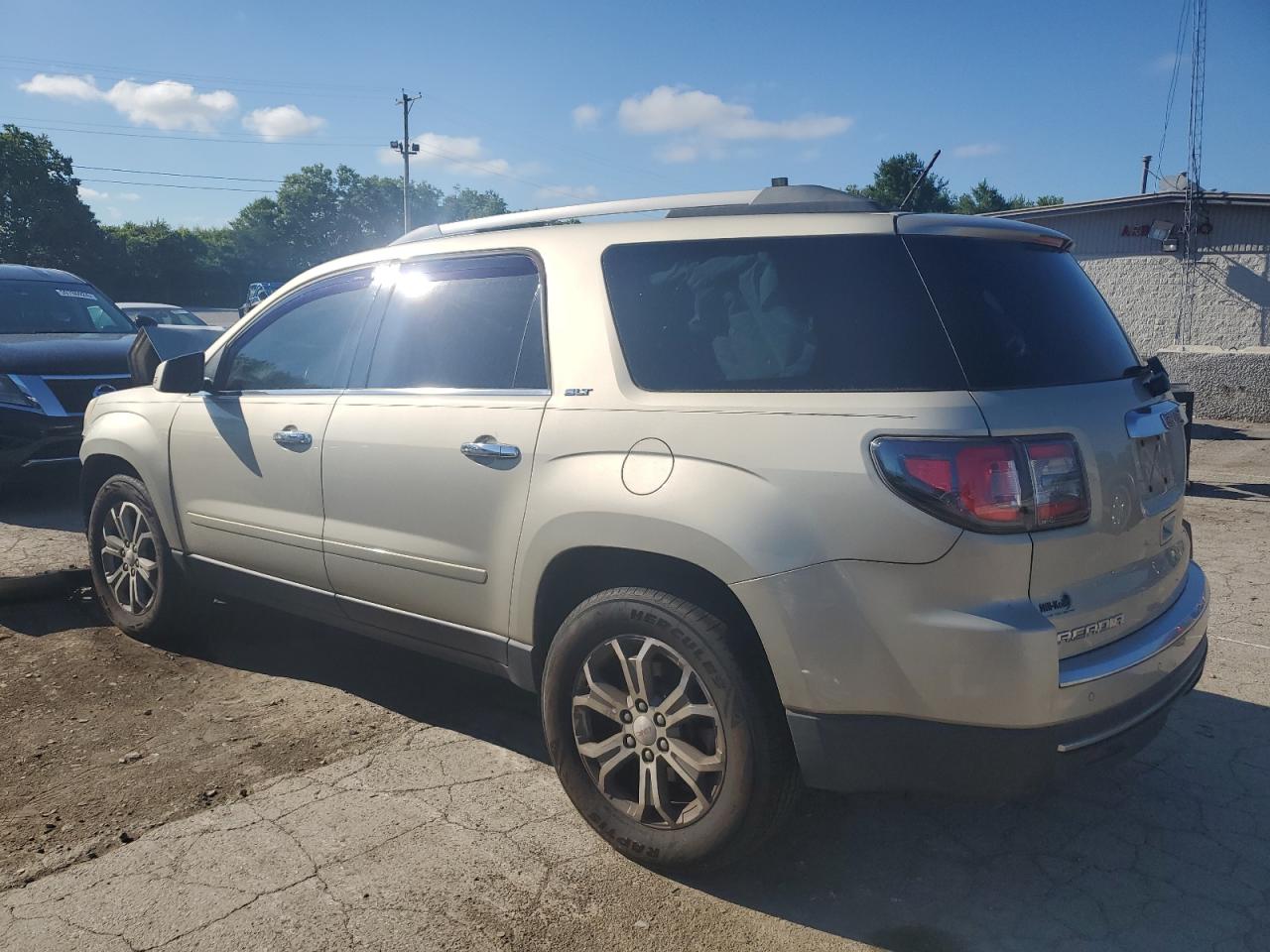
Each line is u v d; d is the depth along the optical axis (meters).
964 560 2.42
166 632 4.71
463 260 3.62
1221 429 13.57
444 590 3.44
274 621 5.18
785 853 3.06
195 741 3.77
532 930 2.66
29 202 68.88
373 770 3.54
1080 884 2.90
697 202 3.20
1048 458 2.49
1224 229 19.78
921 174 4.51
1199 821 3.24
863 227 2.80
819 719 2.58
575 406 3.07
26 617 5.14
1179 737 3.84
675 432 2.83
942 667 2.45
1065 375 2.74
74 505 7.82
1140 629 2.78
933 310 2.64
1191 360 14.79
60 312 8.84
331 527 3.79
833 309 2.73
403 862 2.96
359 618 3.83
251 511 4.14
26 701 4.11
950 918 2.74
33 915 2.69
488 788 3.42
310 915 2.70
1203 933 2.67
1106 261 21.05
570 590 3.24
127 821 3.17
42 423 7.36
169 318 18.81
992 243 2.89
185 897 2.77
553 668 3.06
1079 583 2.57
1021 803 3.37
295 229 103.81
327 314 4.07
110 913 2.70
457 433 3.36
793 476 2.59
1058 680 2.44
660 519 2.76
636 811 2.94
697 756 2.80
